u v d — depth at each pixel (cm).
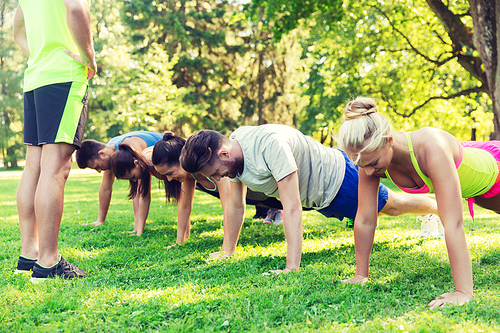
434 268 301
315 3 1301
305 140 351
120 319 218
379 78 1623
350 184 370
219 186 403
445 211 229
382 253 359
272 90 2692
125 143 464
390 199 384
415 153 238
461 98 1677
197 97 2570
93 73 329
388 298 236
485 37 938
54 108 303
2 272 322
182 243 445
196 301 243
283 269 318
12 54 3312
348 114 228
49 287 277
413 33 1557
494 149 278
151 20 2453
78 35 297
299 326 204
